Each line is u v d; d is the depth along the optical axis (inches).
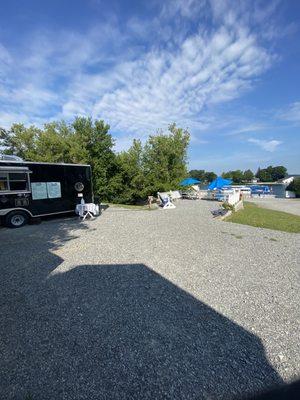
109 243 339.0
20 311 172.7
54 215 570.3
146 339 143.6
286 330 152.3
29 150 1027.3
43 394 109.0
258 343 140.6
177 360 127.9
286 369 122.3
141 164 1288.1
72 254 292.7
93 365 125.0
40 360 128.2
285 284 214.8
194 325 156.8
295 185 1916.8
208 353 132.8
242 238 370.0
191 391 110.6
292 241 356.5
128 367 123.6
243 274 235.6
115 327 154.6
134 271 242.1
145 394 109.0
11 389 111.4
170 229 430.0
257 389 111.3
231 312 171.5
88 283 215.9
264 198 1665.8
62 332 150.0
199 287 208.5
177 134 1346.0
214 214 604.1
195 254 292.5
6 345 139.1
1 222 462.9
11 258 280.8
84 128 1037.2
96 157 1038.4
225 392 109.9
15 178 468.4
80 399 106.7
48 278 226.4
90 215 554.3
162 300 187.3
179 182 1311.5
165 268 249.4
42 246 328.5
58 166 530.0
